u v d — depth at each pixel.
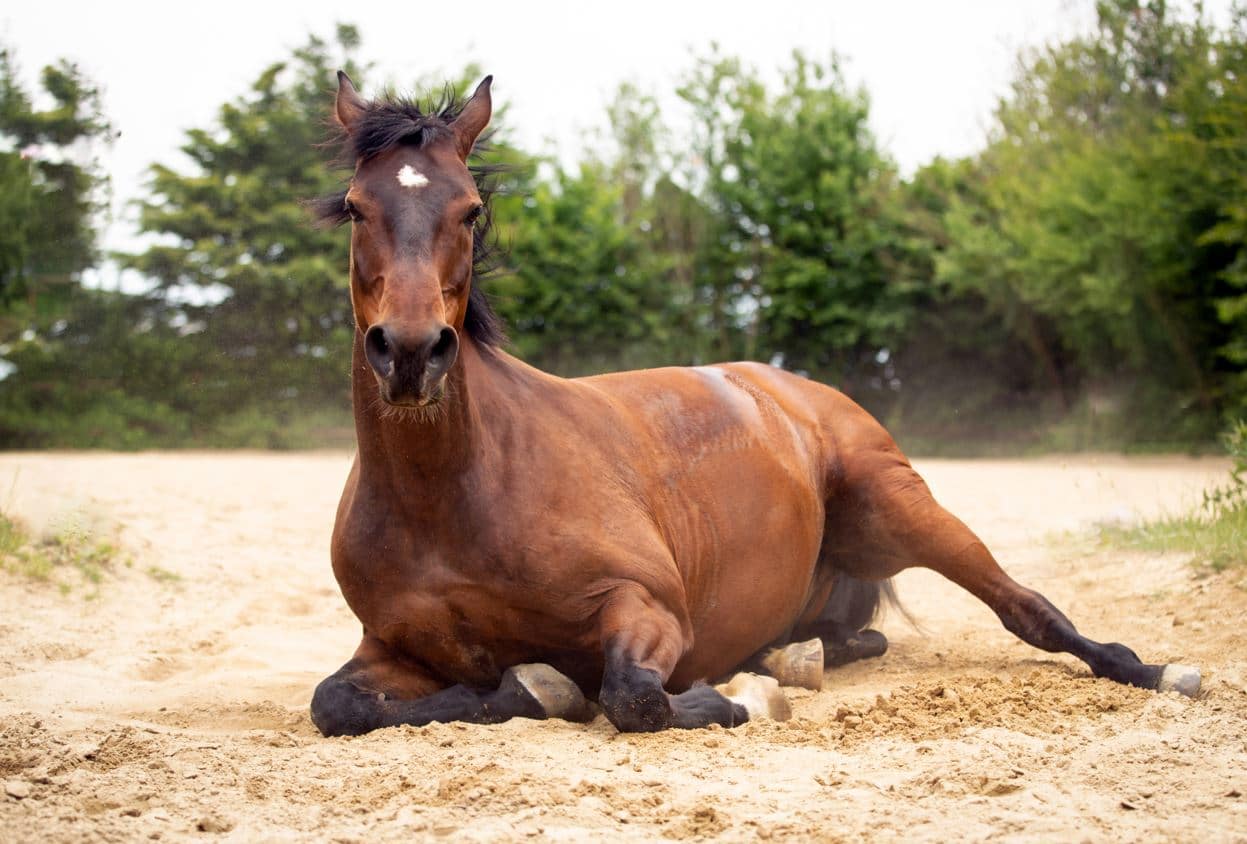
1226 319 20.67
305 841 2.82
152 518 10.06
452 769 3.41
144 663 5.71
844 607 6.04
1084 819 2.94
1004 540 10.05
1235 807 3.05
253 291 27.52
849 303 30.84
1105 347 25.56
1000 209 27.55
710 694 4.15
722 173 32.00
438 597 4.13
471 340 4.45
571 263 29.75
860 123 32.12
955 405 30.20
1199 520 8.16
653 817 3.01
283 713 4.65
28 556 7.60
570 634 4.20
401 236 3.80
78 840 2.79
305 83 30.22
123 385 26.72
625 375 5.17
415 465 4.01
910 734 3.93
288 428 26.66
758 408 5.40
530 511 4.15
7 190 24.20
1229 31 21.03
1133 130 24.53
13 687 5.04
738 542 4.93
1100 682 4.85
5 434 25.25
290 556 9.24
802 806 3.08
